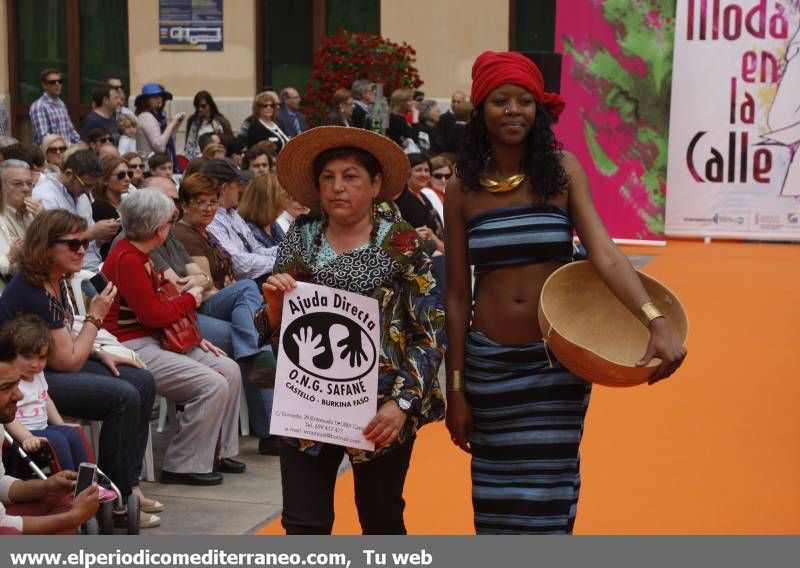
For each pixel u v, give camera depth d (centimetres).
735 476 927
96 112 2155
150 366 902
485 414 557
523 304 548
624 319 561
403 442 559
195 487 908
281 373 548
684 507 847
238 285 1035
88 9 3150
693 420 1098
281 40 3089
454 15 2941
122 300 905
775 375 1278
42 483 675
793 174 2409
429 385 549
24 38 3172
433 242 1384
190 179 1071
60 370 793
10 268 863
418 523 810
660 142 2361
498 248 547
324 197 550
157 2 3044
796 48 2375
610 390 1214
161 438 1046
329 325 547
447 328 568
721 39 2400
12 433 715
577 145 2395
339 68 2405
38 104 2433
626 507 846
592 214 541
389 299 551
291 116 2403
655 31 2330
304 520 559
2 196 1012
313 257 559
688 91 2428
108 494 747
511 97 538
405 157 550
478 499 562
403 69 2423
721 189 2445
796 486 899
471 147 555
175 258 1040
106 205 1244
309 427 546
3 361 708
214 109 2286
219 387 911
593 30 2350
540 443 547
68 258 780
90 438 853
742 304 1712
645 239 2398
